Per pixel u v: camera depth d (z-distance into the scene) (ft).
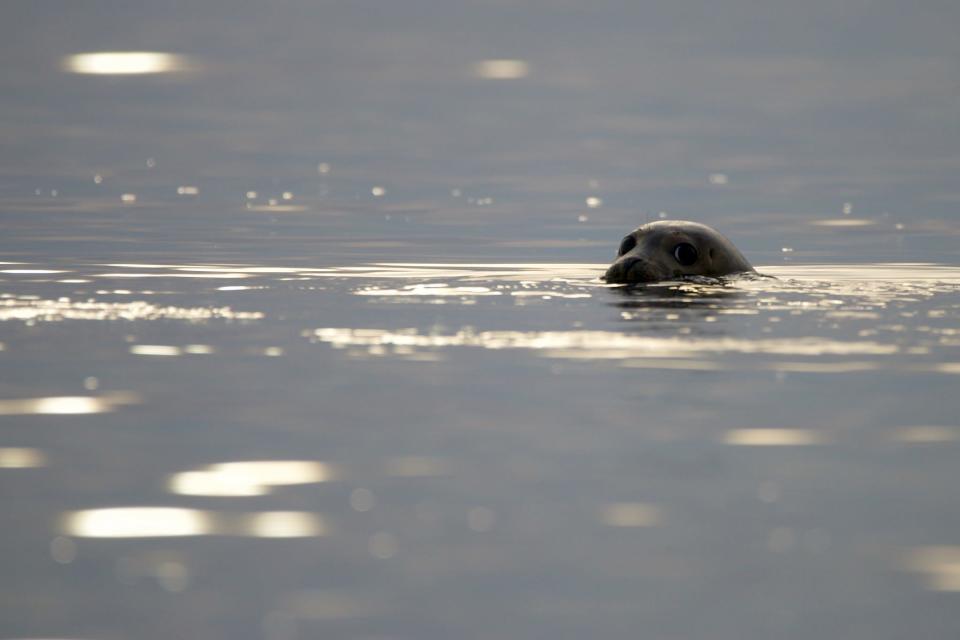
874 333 132.26
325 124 418.51
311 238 216.54
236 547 82.53
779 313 140.77
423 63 618.03
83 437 101.04
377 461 96.12
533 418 105.70
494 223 242.99
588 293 152.66
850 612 75.20
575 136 396.78
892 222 242.78
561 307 143.84
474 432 102.53
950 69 568.00
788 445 99.86
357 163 335.47
